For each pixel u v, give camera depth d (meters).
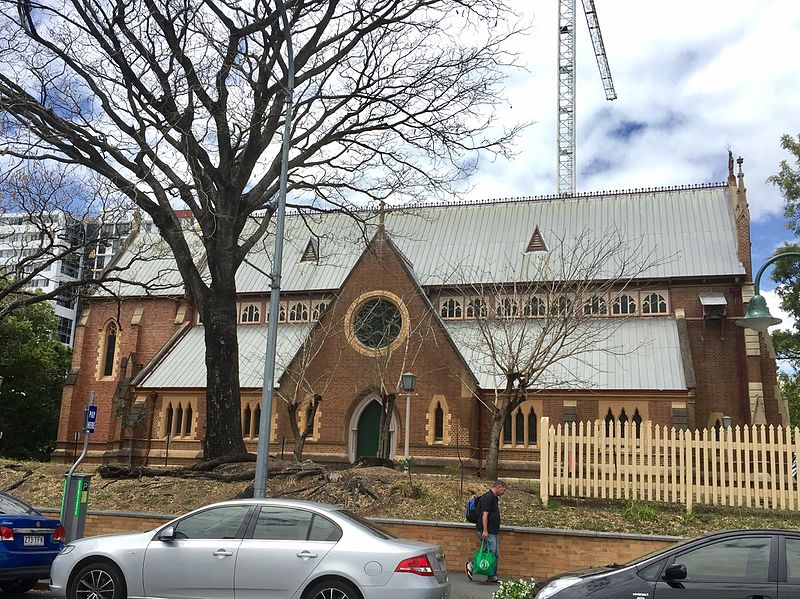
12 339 64.31
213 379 27.33
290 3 24.50
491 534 17.39
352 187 28.92
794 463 19.17
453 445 41.28
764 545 10.39
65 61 25.56
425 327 43.16
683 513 19.94
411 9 28.23
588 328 40.41
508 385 28.25
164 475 25.98
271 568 12.16
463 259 52.41
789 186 48.53
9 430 64.88
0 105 24.09
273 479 24.78
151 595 12.56
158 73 26.11
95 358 57.84
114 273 59.41
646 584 10.41
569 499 21.53
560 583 10.99
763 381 45.44
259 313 55.47
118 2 25.12
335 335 44.69
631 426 21.33
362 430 43.91
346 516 12.72
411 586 11.73
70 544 13.38
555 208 54.50
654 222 51.25
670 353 44.16
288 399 41.66
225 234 27.84
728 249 48.47
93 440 55.53
